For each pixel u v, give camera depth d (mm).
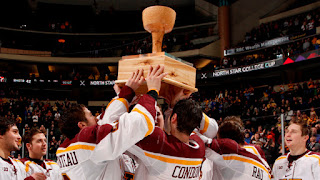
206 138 2295
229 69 18922
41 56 23625
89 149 1816
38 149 4445
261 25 19531
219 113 16047
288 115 6305
